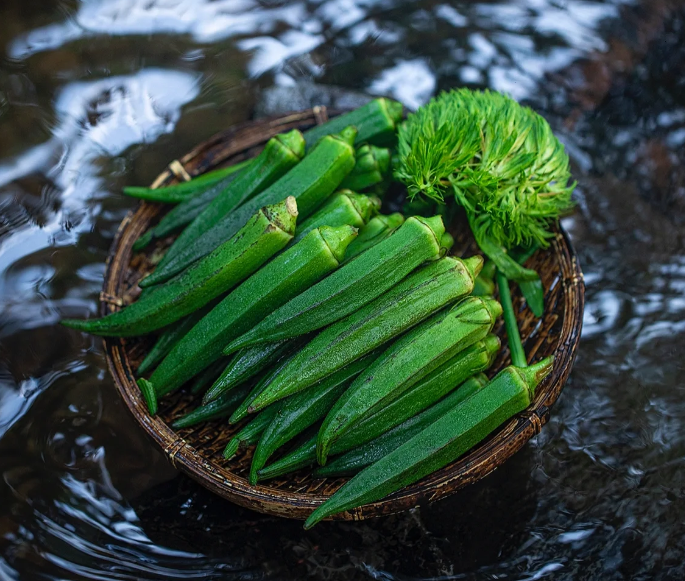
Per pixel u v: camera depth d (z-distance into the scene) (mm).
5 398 627
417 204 615
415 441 550
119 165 725
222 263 569
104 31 787
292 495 540
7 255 678
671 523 591
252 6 818
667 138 740
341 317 563
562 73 774
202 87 768
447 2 826
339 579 575
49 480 603
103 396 634
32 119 732
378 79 784
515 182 581
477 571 578
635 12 798
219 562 580
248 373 575
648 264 688
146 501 599
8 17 774
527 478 606
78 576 575
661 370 645
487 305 562
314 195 593
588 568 579
